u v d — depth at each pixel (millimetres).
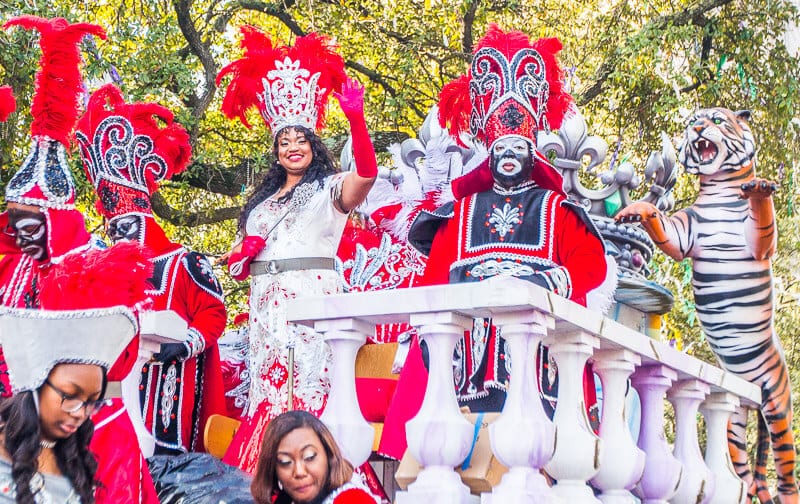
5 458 2922
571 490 4270
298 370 5395
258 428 5355
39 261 4637
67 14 10766
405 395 4840
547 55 5410
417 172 6840
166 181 12125
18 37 10383
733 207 7453
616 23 13531
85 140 5750
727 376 5750
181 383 5621
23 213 4539
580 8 13906
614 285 5984
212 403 5746
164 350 5438
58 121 4625
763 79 12836
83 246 4602
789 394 7543
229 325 11742
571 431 4285
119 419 4160
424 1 13484
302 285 5461
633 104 13344
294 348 5406
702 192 7570
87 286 3082
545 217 5000
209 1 13531
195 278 5602
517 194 5105
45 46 4660
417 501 4094
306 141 5660
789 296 12500
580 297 4938
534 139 5148
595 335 4480
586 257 4941
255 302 5559
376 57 13734
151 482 4273
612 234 7039
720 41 13203
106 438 4082
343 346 4449
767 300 7422
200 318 5590
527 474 4008
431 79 13562
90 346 3061
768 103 12750
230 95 5891
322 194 5520
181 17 12336
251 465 5266
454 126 5656
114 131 5738
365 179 5320
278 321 5457
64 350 3023
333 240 5586
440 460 4141
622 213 7020
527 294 3992
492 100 5133
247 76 5824
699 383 5453
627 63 12766
